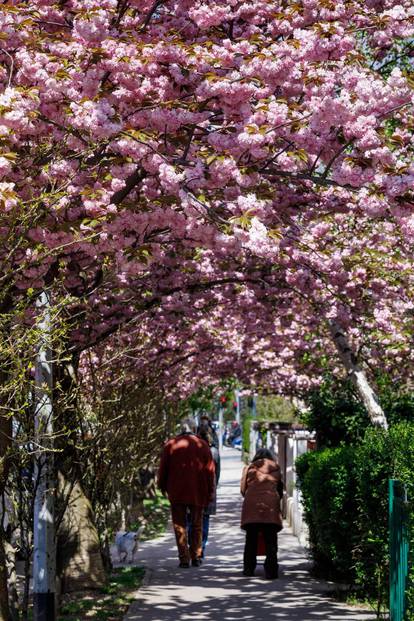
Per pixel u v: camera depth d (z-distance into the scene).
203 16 9.90
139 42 9.33
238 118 9.29
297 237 14.14
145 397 19.11
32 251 9.09
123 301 14.26
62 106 9.02
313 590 14.23
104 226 9.34
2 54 9.34
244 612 12.32
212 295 17.02
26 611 11.02
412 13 10.67
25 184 9.23
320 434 17.94
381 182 8.79
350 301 16.83
